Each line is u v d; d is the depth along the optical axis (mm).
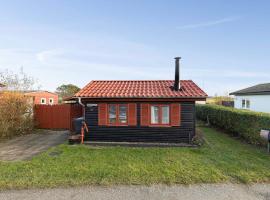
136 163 8539
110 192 6266
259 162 8766
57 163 8516
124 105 12672
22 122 15992
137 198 5949
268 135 10445
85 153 9992
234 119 14938
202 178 7145
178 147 11406
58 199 5863
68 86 46156
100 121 12711
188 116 12422
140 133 12578
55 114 18828
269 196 6086
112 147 11336
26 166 8164
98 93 12688
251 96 22281
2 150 11070
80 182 6809
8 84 17266
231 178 7219
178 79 13234
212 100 40875
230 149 10938
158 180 7008
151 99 12328
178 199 5902
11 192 6234
